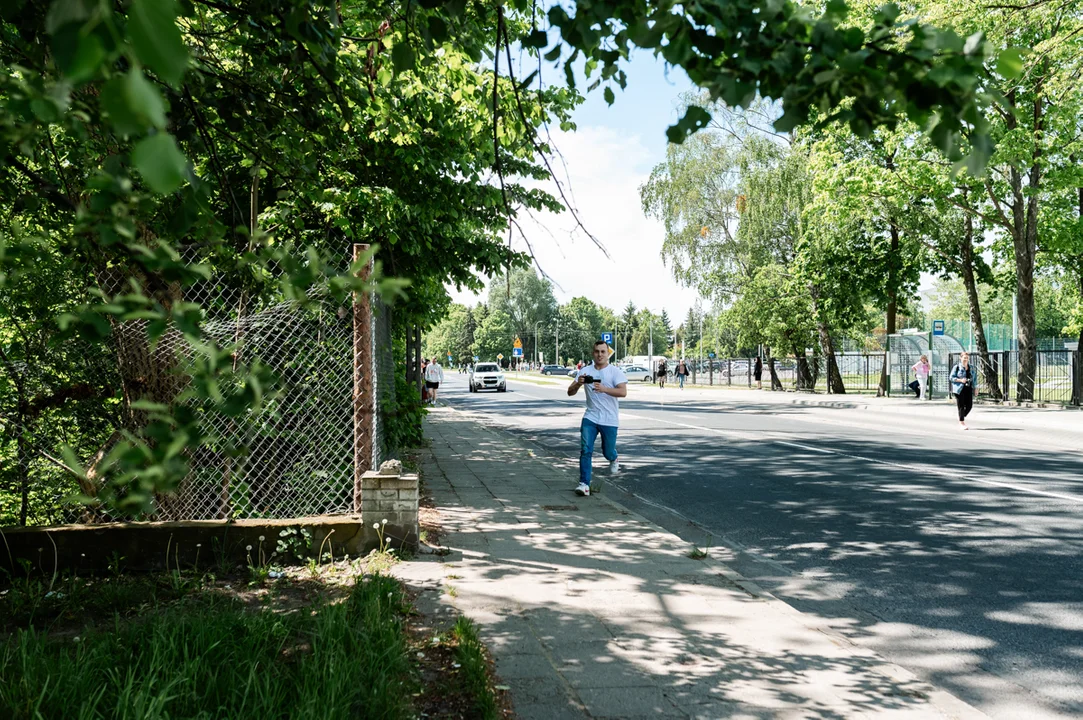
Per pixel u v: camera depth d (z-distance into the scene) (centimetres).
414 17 390
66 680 334
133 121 91
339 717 305
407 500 627
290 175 483
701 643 444
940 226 2902
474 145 915
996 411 2359
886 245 3306
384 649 383
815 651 435
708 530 807
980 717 354
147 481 157
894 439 1673
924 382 3145
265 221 722
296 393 621
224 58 545
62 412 616
